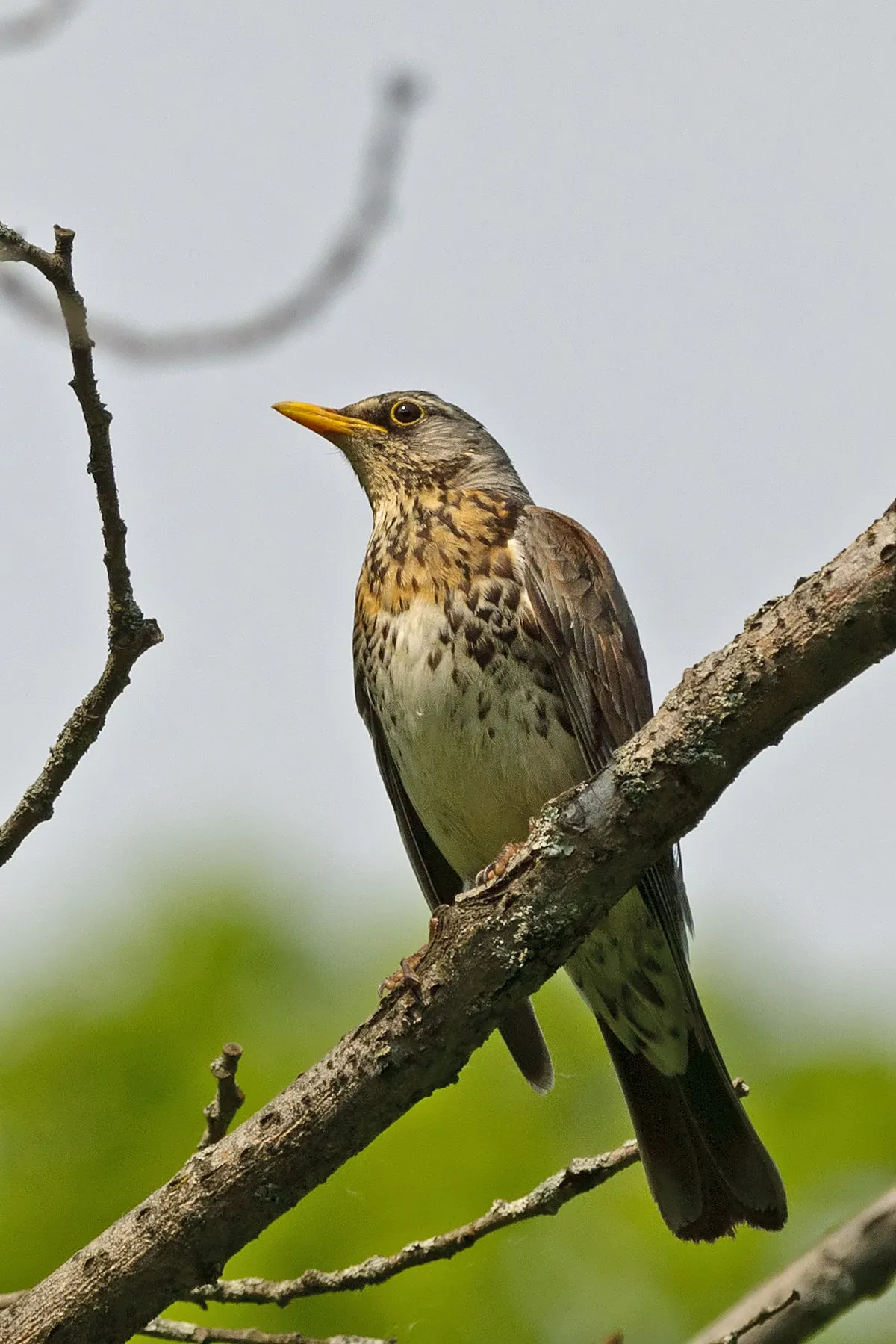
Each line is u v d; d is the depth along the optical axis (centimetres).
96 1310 789
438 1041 807
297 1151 802
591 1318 1194
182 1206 796
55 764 820
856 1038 1370
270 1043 1391
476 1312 1195
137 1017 1392
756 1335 794
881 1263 799
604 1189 1255
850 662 721
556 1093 1327
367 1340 867
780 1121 1317
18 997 1409
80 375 764
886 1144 1294
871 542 709
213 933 1443
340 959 1463
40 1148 1332
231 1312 1170
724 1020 1391
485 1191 1259
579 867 790
